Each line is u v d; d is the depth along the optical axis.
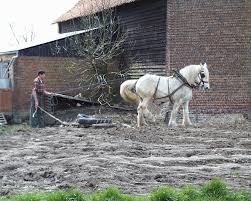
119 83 26.86
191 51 22.92
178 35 22.88
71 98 24.47
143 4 25.41
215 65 22.95
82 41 26.92
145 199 7.72
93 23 27.80
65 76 26.84
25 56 26.08
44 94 21.30
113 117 22.91
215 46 22.95
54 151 13.55
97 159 11.84
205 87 19.52
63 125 21.00
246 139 15.63
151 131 17.89
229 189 8.58
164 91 19.53
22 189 9.01
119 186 9.07
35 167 11.15
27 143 15.47
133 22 26.39
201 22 22.89
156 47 24.30
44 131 18.80
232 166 11.30
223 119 22.59
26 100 25.98
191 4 22.88
